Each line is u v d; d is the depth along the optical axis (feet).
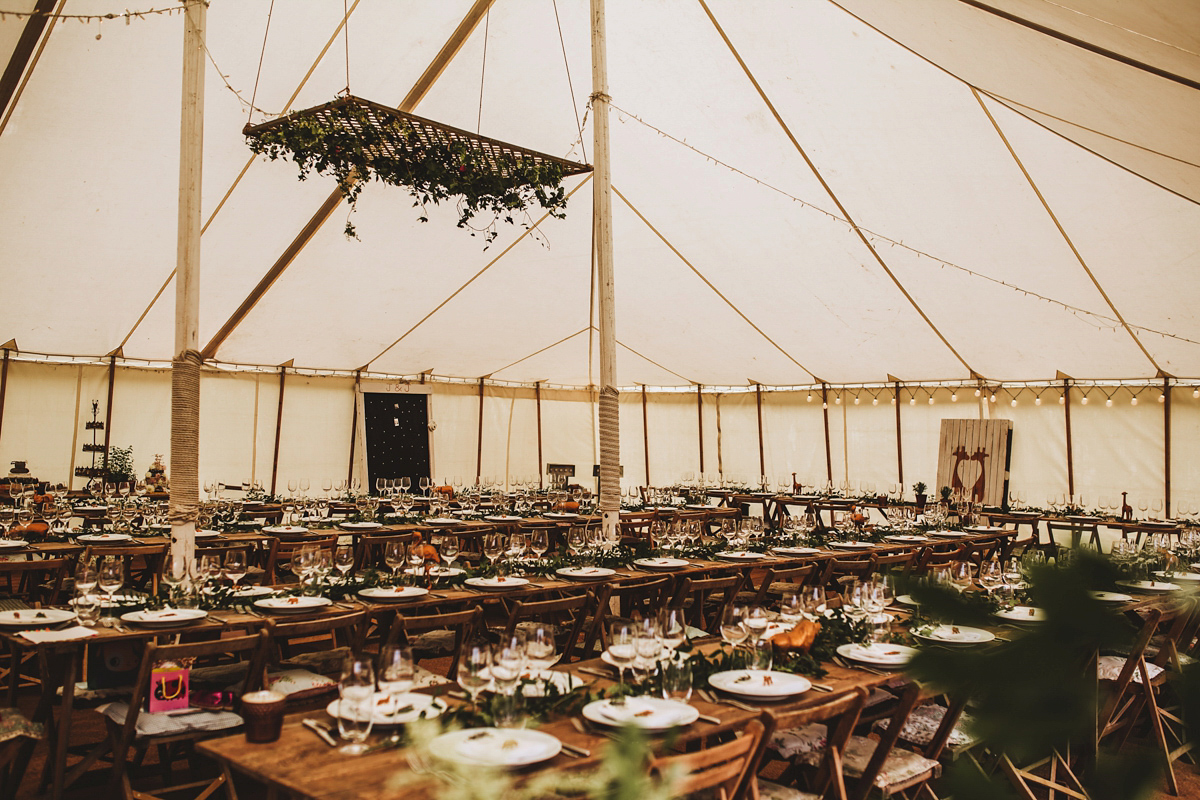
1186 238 24.07
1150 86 11.23
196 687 11.64
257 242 29.27
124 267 28.58
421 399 43.04
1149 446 34.17
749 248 32.07
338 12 22.43
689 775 5.93
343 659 13.20
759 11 22.93
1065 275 27.68
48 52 20.13
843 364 39.55
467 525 25.12
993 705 1.79
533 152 21.50
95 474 32.12
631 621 8.73
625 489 48.08
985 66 16.39
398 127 20.08
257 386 38.78
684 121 27.55
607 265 21.45
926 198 26.81
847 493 37.96
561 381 47.06
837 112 25.03
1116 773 1.77
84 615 11.10
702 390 47.44
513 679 7.79
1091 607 1.82
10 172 23.59
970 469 37.96
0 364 32.96
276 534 21.66
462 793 4.88
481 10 23.84
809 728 10.73
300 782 6.02
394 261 32.17
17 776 10.81
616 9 24.45
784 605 11.26
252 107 24.31
